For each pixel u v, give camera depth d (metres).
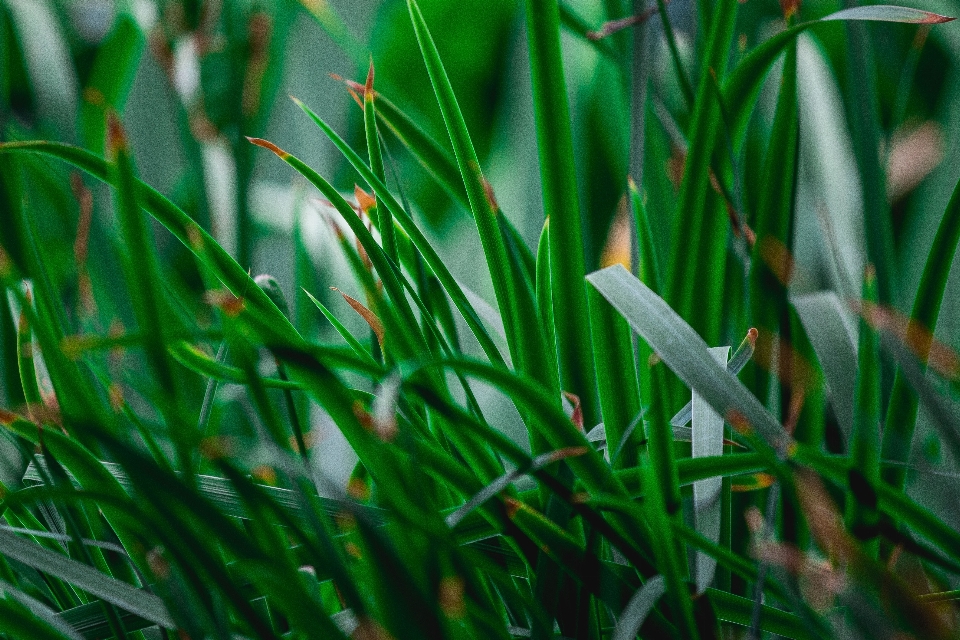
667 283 0.56
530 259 0.57
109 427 0.50
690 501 0.54
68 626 0.50
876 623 0.47
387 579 0.48
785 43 0.54
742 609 0.52
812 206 0.67
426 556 0.49
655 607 0.52
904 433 0.54
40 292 0.53
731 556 0.50
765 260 0.57
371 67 0.54
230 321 0.49
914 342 0.53
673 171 0.64
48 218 0.68
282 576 0.48
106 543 0.51
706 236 0.56
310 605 0.48
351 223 0.53
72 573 0.49
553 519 0.52
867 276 0.53
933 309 0.53
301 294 0.68
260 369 0.56
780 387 0.57
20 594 0.50
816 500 0.49
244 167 0.67
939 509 0.57
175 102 0.69
